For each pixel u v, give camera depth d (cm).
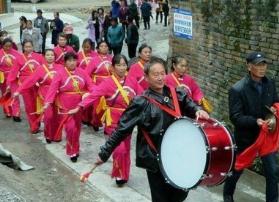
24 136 1199
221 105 1120
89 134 1212
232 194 801
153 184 586
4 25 3119
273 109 737
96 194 867
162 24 3219
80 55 1312
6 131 1241
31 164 991
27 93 1209
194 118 586
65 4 4250
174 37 1291
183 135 550
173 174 556
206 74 1170
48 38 2695
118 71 916
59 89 1056
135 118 571
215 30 1120
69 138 1012
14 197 704
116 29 2105
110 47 2109
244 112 752
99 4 4225
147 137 573
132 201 839
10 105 1322
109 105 923
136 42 2127
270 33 958
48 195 841
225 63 1094
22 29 2220
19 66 1285
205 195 855
